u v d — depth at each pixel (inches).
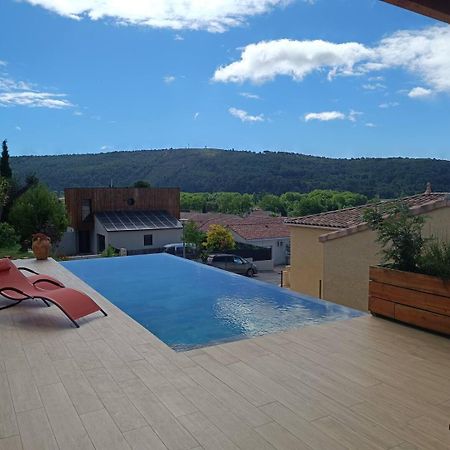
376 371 142.3
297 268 526.0
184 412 117.6
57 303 203.6
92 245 1246.9
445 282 170.2
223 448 101.6
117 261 431.8
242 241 1344.7
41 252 397.7
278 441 104.0
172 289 306.5
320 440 104.3
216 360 153.4
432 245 187.2
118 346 169.6
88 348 167.6
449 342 167.6
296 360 152.1
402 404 121.2
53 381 137.9
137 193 1284.4
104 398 126.0
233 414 116.4
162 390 130.7
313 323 211.9
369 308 203.3
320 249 492.1
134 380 137.8
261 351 161.0
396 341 169.2
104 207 1248.2
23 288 222.7
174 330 205.9
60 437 106.6
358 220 454.3
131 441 104.6
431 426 110.2
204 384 134.3
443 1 107.2
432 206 378.0
